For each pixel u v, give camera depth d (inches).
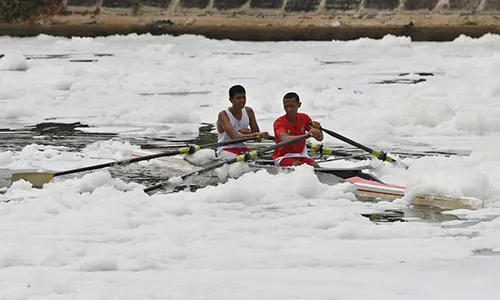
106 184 1467.8
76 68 3405.5
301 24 5319.9
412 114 2266.2
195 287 916.0
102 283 930.7
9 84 3053.6
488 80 3174.2
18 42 5000.0
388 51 4468.5
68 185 1489.9
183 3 5502.0
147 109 2420.0
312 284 930.7
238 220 1245.7
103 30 5418.3
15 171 1648.6
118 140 2041.1
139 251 1067.3
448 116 2285.9
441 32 5162.4
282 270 989.8
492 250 1075.9
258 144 2001.7
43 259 1022.4
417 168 1620.3
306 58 3885.3
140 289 908.6
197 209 1306.6
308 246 1096.8
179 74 3324.3
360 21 5295.3
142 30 5378.9
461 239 1136.8
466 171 1418.6
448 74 3371.1
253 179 1497.3
